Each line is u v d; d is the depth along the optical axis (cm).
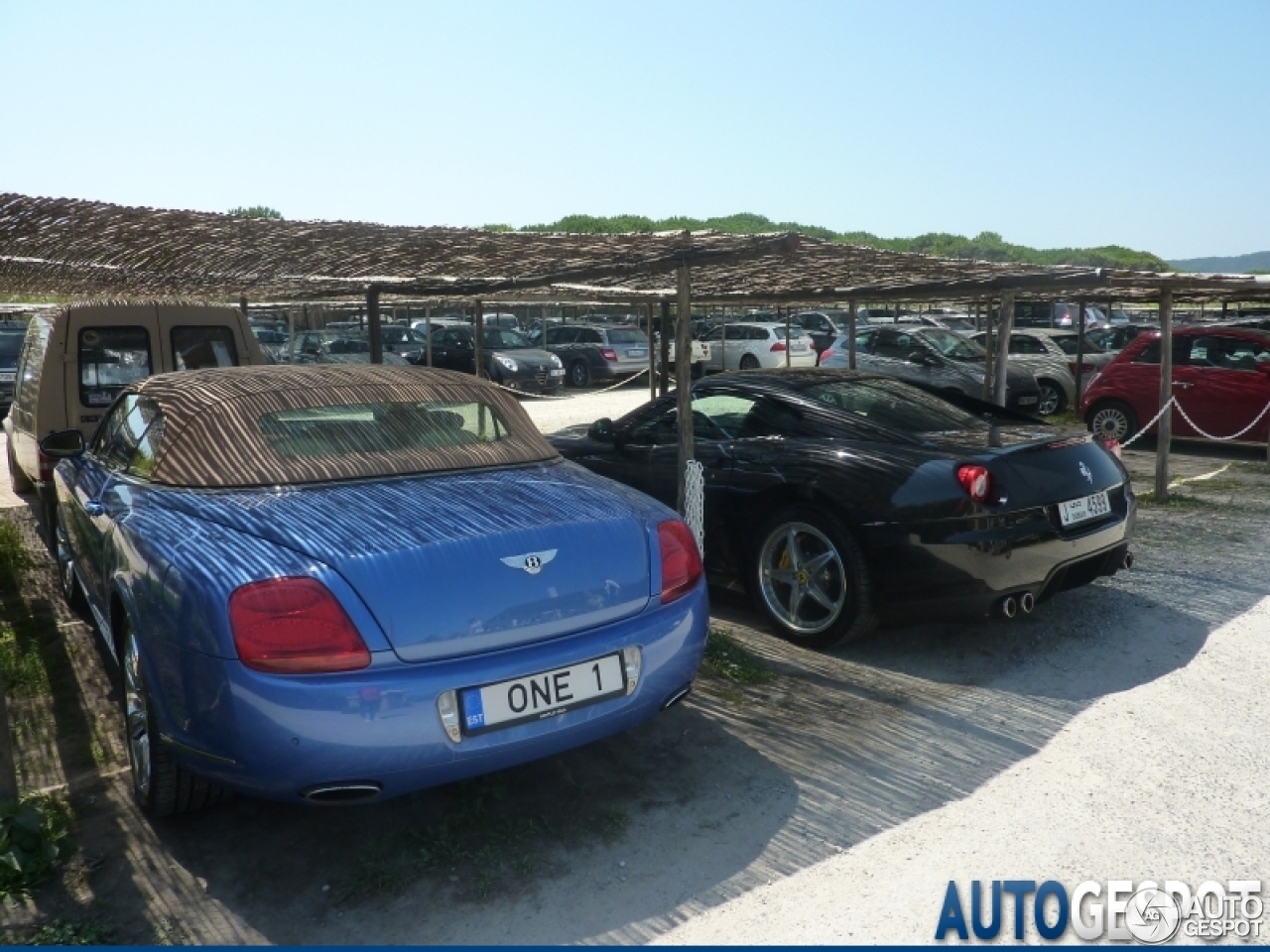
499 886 302
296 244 549
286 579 284
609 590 324
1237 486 942
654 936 278
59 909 291
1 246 569
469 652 295
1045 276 717
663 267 528
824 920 284
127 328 746
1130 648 501
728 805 350
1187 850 320
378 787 288
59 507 554
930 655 496
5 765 320
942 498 459
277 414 379
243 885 303
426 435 390
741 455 538
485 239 513
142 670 318
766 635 531
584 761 383
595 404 1892
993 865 313
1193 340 1159
